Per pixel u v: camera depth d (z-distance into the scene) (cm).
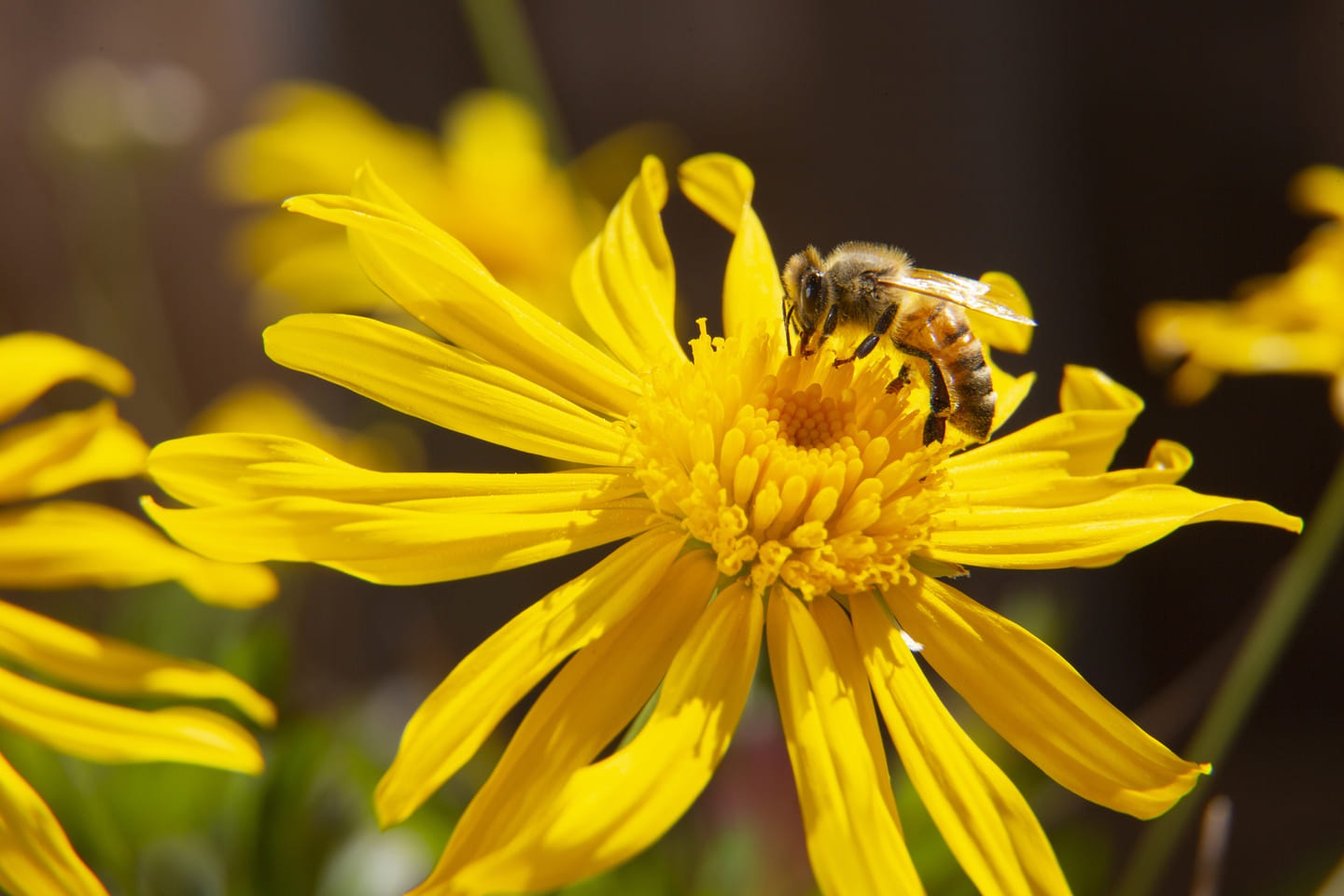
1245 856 34
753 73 39
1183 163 39
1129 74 39
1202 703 26
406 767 18
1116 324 40
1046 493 19
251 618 23
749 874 22
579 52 38
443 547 18
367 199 19
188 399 35
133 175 32
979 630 19
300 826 21
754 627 18
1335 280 23
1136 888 21
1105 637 39
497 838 18
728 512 19
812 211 39
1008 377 20
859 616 19
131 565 19
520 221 30
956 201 39
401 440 30
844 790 18
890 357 20
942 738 18
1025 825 18
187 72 35
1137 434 39
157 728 18
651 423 19
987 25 39
